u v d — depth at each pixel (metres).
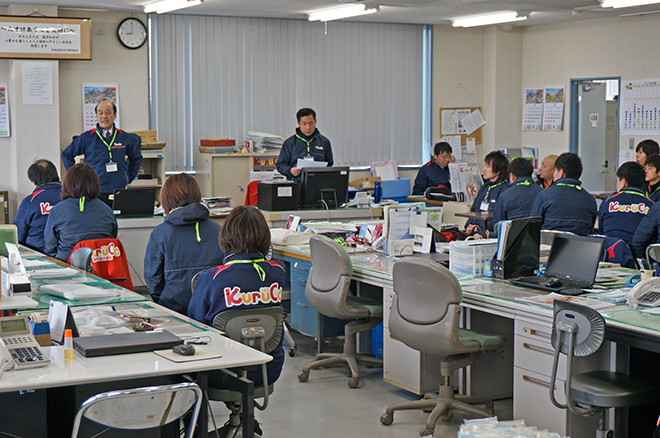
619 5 7.23
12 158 8.02
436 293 3.62
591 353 2.97
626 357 3.32
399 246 5.00
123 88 8.41
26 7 7.75
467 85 10.36
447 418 3.93
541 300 3.54
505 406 4.20
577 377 3.20
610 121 9.66
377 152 9.95
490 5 8.28
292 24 9.25
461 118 10.35
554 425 3.34
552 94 10.03
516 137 10.48
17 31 7.52
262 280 3.20
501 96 10.33
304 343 5.64
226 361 2.49
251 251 3.24
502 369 4.29
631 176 5.32
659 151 6.54
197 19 8.76
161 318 3.19
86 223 4.84
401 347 4.35
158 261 3.81
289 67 9.29
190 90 8.80
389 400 4.36
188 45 8.74
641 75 8.99
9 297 3.25
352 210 6.87
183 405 2.36
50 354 2.53
